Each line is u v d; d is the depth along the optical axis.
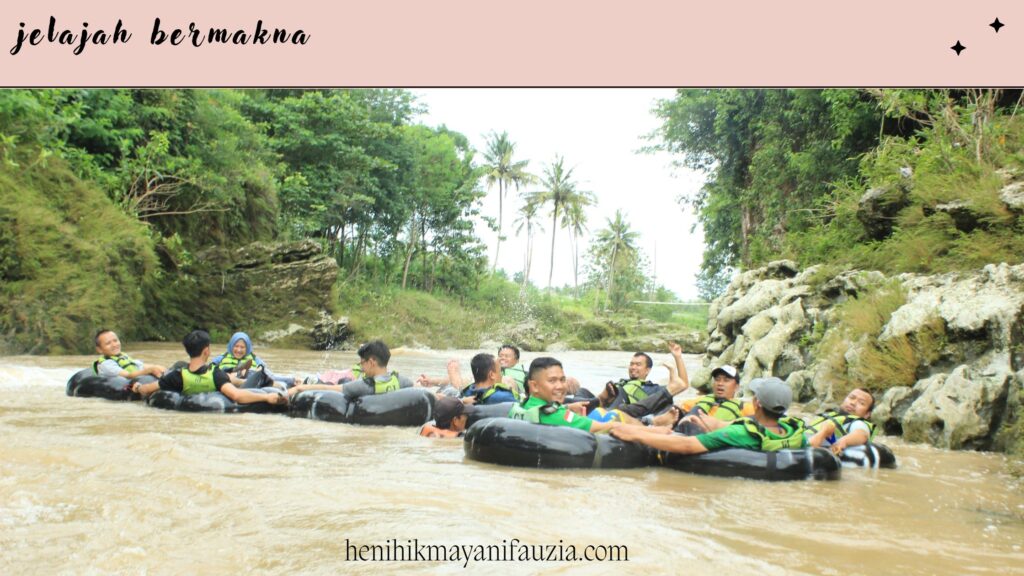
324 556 3.40
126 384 9.08
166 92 22.64
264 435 6.86
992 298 8.72
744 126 24.72
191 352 8.46
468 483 5.01
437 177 49.09
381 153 41.34
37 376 11.06
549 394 6.16
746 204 23.98
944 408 7.91
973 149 12.25
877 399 9.38
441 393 8.90
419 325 38.59
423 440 6.94
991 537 4.21
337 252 44.66
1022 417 7.39
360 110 38.34
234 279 24.67
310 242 26.56
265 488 4.61
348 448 6.32
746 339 13.39
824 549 3.83
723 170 25.95
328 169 37.06
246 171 26.22
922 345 9.06
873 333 10.04
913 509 4.87
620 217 69.81
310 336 25.33
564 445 5.71
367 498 4.45
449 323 40.78
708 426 6.38
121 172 20.27
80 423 7.13
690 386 15.15
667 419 7.00
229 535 3.65
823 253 14.85
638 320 50.19
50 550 3.36
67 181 18.09
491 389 7.69
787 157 21.33
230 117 27.11
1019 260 9.71
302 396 8.20
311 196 36.09
